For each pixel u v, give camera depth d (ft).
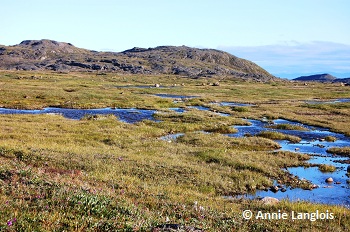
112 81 581.53
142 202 49.14
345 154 120.47
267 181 82.74
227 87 530.68
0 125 141.08
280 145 135.13
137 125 165.27
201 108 258.78
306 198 73.31
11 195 38.75
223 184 77.25
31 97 273.95
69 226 31.55
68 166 75.51
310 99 366.22
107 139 123.34
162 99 299.17
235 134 157.48
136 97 298.76
